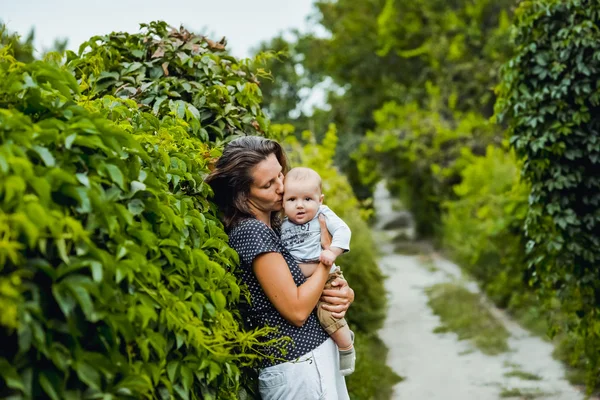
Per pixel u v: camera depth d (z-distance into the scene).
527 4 4.67
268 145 2.55
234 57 3.30
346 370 2.61
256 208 2.56
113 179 1.62
